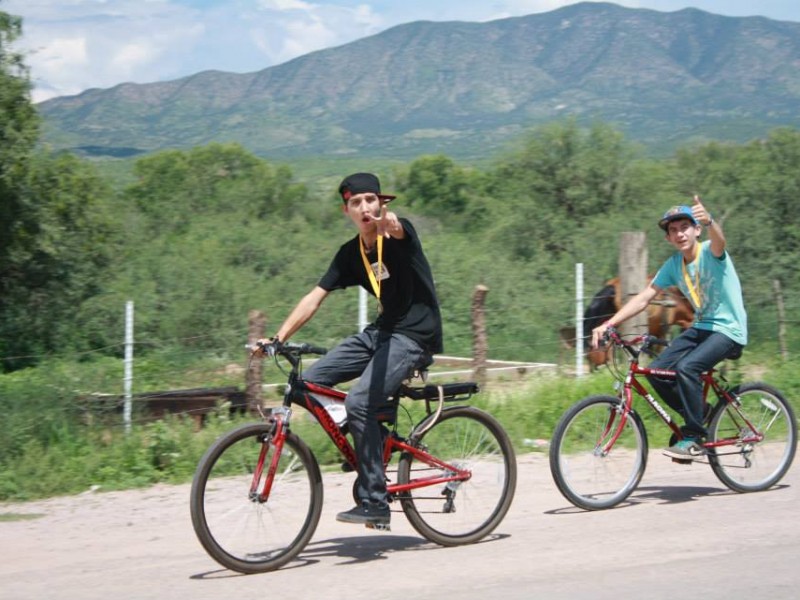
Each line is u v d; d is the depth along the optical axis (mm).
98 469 10836
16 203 24062
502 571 6949
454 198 55594
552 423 12578
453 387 7789
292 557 7207
